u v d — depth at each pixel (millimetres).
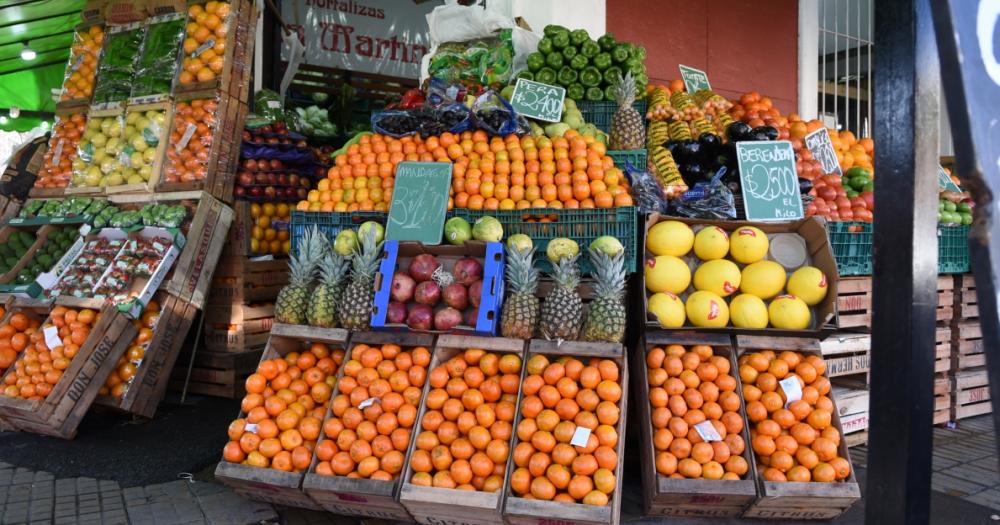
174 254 5059
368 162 4293
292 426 3354
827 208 4691
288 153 6113
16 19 8039
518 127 4324
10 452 4301
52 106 10359
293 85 9078
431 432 3195
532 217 3943
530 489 3004
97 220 5434
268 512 3508
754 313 3562
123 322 4715
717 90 7562
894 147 1641
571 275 3480
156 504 3568
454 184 4059
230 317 5609
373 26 9836
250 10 6008
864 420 4473
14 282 5352
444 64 5750
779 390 3389
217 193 5566
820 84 8844
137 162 5668
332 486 3121
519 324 3363
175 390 5793
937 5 1295
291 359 3723
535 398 3191
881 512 1663
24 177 6340
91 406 5152
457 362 3383
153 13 6031
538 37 5738
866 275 4738
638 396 3637
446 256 3795
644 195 3990
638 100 5402
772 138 4742
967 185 1266
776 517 3309
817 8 8164
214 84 5637
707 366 3408
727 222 3857
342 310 3625
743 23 7695
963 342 5219
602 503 2887
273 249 5992
